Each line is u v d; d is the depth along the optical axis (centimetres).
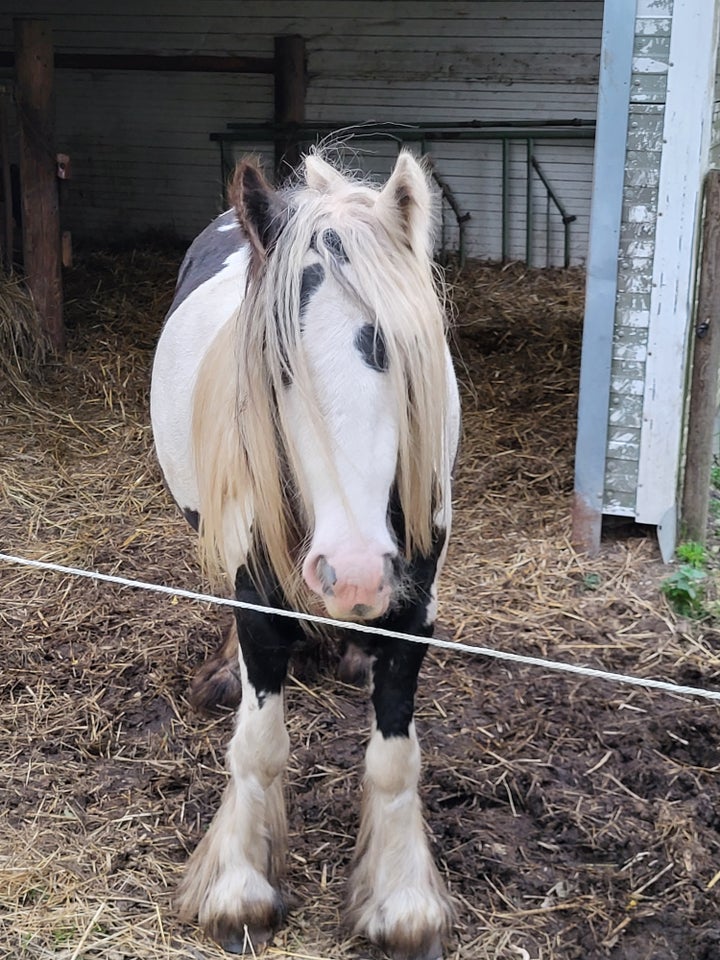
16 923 232
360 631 214
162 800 274
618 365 379
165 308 663
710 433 389
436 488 197
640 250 368
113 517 429
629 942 231
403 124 782
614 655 338
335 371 171
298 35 766
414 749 228
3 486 451
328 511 174
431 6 752
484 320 655
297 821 266
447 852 255
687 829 261
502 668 330
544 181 753
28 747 294
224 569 234
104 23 829
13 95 547
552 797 272
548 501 437
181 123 830
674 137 356
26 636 345
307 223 178
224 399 211
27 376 550
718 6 364
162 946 228
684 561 390
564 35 736
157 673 325
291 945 230
